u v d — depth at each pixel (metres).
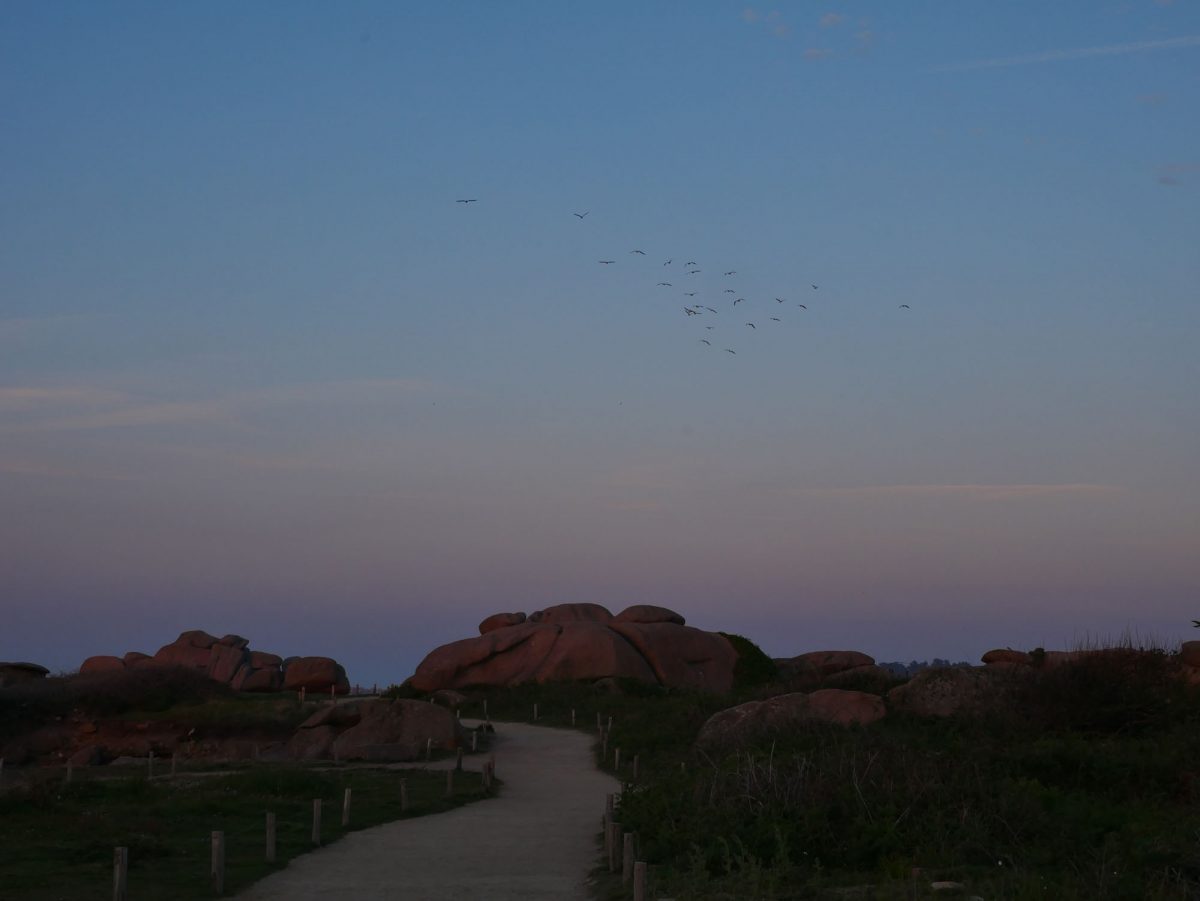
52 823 23.81
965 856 17.95
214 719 51.91
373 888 18.86
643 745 40.97
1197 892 14.54
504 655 67.94
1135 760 23.95
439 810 28.77
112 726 53.94
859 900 15.68
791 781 20.20
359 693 81.69
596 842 23.69
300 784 30.75
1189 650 38.81
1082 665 32.22
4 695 55.78
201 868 20.19
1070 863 16.52
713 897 16.17
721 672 69.69
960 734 31.47
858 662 72.81
